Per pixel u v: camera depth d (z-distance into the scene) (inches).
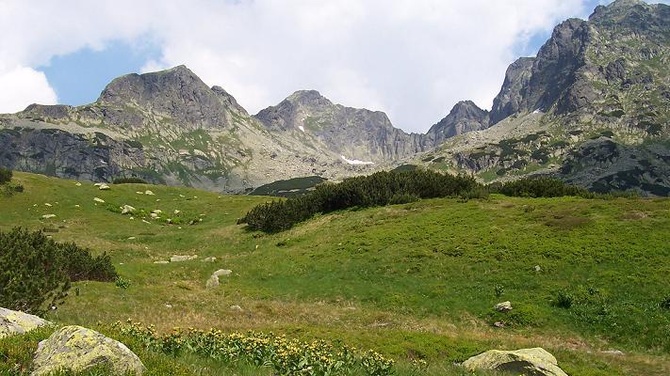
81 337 425.4
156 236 2233.0
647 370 841.5
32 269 925.2
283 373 590.6
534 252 1434.5
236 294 1371.8
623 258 1320.1
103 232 2247.8
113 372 406.3
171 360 510.9
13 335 476.7
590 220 1599.4
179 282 1477.6
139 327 649.6
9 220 2219.5
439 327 1112.8
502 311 1175.0
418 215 1959.9
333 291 1391.5
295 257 1708.9
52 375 386.9
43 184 2780.5
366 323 1132.5
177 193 3216.0
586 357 901.2
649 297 1142.3
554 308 1168.8
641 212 1621.6
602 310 1121.4
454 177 2447.1
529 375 731.4
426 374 718.5
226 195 3316.9
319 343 741.9
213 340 660.7
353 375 639.1
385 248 1657.2
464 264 1440.7
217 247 2030.0
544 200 2025.1
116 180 3543.3
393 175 2449.6
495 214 1834.4
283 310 1208.8
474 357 808.3
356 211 2172.7
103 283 1279.5
